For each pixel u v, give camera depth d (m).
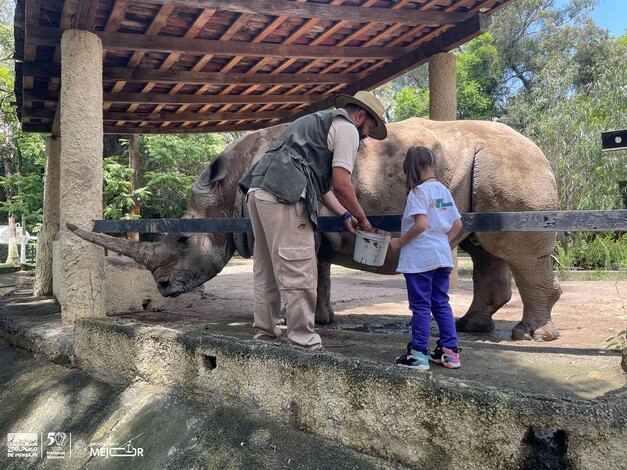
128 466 3.31
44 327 5.42
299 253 3.31
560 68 17.52
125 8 5.12
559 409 2.16
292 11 5.42
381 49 7.13
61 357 4.81
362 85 8.05
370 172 4.64
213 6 5.11
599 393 2.92
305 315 3.36
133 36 5.82
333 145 3.34
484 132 4.77
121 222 4.80
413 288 3.43
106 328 4.33
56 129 7.84
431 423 2.46
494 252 4.60
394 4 5.92
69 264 5.18
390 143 4.75
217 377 3.42
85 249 5.19
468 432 2.35
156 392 3.79
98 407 4.00
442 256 3.39
